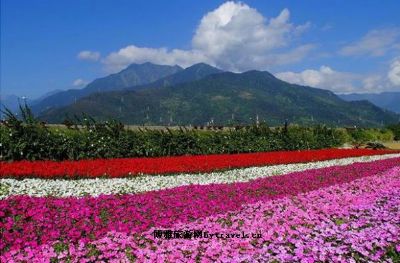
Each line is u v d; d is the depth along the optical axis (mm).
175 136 27594
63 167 18844
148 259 8383
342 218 11250
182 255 8492
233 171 22500
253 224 10703
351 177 19250
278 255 8305
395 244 9078
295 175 19375
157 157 25406
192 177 19859
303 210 12219
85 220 10750
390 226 9812
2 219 10438
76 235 9609
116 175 18859
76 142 22891
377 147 45219
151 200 12859
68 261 8336
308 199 13711
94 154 23297
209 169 22016
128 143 24797
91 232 10117
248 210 12312
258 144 32781
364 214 11578
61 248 9055
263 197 14219
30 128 21531
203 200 13242
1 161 20266
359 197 14016
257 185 16062
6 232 9477
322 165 26969
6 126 21312
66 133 23578
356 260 8367
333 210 11953
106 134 24531
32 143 21281
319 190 15250
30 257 8352
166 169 20516
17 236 9508
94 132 24125
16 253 8656
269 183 16656
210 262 8227
